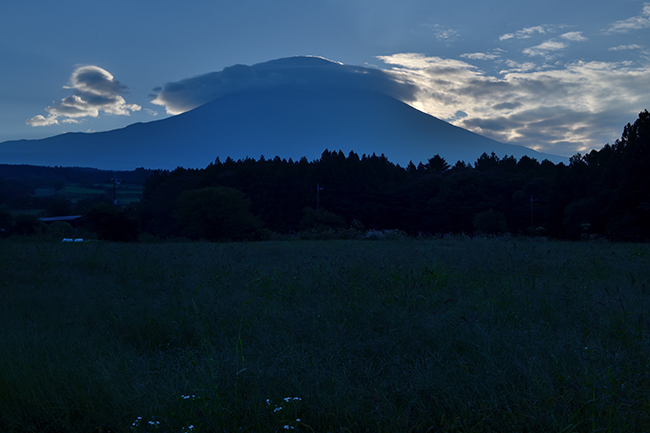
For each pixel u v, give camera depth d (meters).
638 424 2.47
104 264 9.84
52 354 3.63
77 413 2.87
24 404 2.83
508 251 11.92
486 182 64.12
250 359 3.47
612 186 30.41
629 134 29.23
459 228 59.22
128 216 35.16
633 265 9.13
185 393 2.89
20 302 6.00
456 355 3.38
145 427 2.67
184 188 66.44
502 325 4.30
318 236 34.50
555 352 3.35
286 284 6.61
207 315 4.79
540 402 2.68
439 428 2.60
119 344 3.97
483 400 2.70
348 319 4.59
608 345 3.63
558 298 5.37
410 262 9.34
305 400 2.78
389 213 66.31
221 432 2.57
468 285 6.44
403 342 3.75
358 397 2.80
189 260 10.15
